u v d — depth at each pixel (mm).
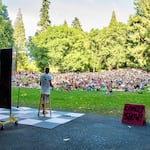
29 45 46125
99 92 20984
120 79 30734
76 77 33812
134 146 5762
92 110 10805
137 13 45312
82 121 8336
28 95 17016
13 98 14977
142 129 7422
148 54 43125
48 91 9000
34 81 28094
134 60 44812
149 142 6094
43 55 44625
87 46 50500
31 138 6203
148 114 10070
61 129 7188
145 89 24016
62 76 35625
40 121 8125
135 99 15875
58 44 44625
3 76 7531
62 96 17062
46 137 6324
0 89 7629
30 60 46500
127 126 7754
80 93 19812
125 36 48031
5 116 8766
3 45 40094
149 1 44281
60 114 9469
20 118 8539
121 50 49094
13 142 5844
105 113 10070
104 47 53969
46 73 9016
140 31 43344
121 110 10891
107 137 6453
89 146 5688
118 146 5738
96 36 55312
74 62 45969
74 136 6473
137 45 43875
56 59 44719
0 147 5469
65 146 5645
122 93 20234
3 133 6609
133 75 37875
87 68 49969
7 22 41125
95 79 30500
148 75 37688
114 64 50781
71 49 46250
